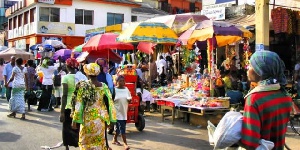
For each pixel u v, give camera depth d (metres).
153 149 7.70
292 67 15.73
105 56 14.79
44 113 12.85
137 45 16.81
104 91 5.50
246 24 14.77
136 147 7.88
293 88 12.97
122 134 7.71
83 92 5.34
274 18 13.64
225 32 10.62
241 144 3.04
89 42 12.62
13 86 11.27
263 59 3.07
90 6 34.00
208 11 18.36
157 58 18.70
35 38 32.47
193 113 10.38
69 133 6.93
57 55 22.19
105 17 34.78
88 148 5.30
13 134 9.04
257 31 11.19
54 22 32.59
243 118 3.05
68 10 33.12
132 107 9.62
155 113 13.00
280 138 3.09
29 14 34.59
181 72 17.17
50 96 13.55
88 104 5.35
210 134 3.54
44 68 13.57
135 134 9.31
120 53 20.28
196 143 8.26
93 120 5.30
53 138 8.65
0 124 10.39
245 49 14.01
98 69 5.45
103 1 34.09
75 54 20.66
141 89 12.14
